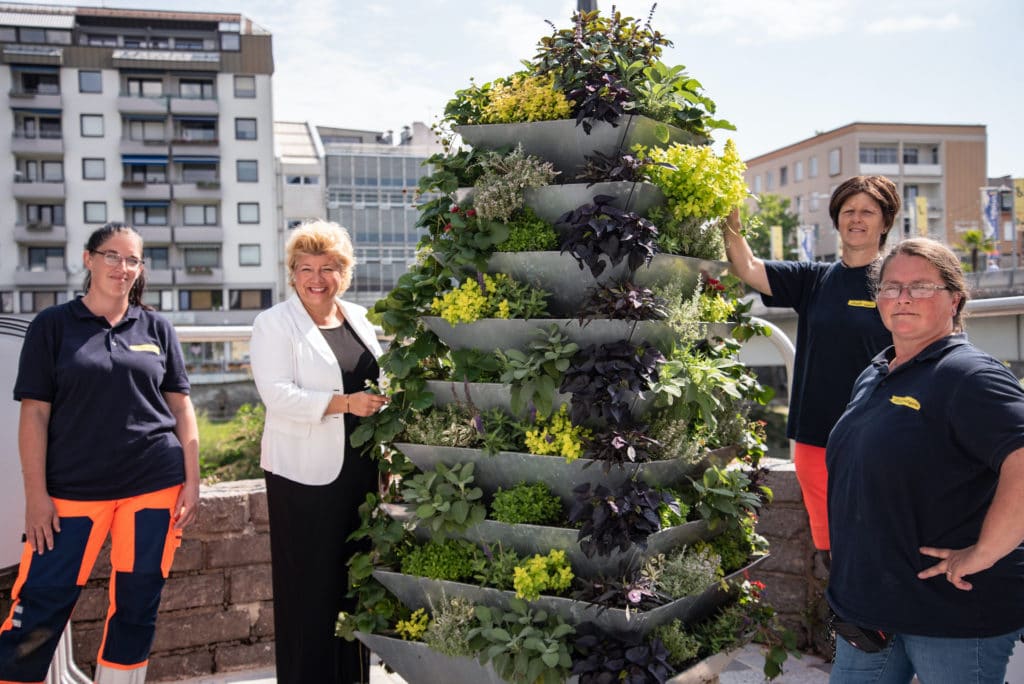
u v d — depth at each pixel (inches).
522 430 110.2
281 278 2391.7
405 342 127.4
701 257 118.9
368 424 120.3
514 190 107.7
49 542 108.0
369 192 2556.6
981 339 150.9
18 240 2239.2
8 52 2219.5
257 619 153.5
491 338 111.8
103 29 2349.9
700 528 115.6
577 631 103.4
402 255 2583.7
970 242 1953.7
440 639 108.7
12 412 119.0
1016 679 113.6
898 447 83.1
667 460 105.8
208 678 148.8
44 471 109.0
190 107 2301.9
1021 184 1802.4
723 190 111.9
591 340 106.5
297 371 124.4
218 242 2333.9
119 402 112.0
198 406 842.8
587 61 108.7
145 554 114.2
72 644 140.9
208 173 2335.1
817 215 2952.8
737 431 126.1
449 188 116.9
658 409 111.7
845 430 91.3
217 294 2340.1
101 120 2282.2
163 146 2299.5
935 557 82.0
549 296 111.4
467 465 111.1
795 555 156.5
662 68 109.6
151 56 2281.0
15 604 108.0
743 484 117.5
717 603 120.2
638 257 102.0
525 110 110.0
